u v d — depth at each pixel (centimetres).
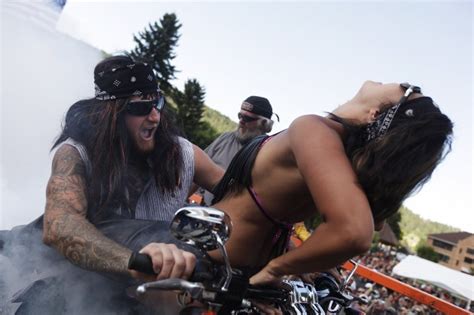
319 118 150
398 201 139
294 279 191
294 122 153
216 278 132
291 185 156
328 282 197
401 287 354
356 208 125
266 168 162
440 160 139
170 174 213
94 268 145
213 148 426
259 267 169
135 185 201
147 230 185
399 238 7588
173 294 173
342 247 123
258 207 164
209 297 125
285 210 163
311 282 196
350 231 122
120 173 190
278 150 157
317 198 131
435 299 336
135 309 179
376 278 365
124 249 146
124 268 139
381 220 144
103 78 193
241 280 130
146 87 197
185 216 118
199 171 235
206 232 120
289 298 150
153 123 201
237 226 168
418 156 134
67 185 173
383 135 139
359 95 156
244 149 173
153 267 127
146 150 203
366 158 137
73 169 178
